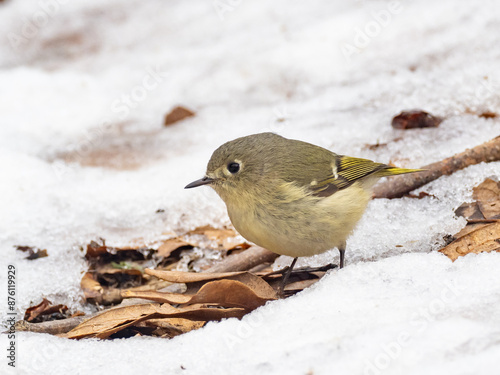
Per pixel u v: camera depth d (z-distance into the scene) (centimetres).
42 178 1170
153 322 758
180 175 1162
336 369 573
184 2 1911
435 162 984
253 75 1512
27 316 832
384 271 741
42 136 1400
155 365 652
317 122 1259
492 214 877
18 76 1627
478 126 1108
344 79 1410
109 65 1680
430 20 1483
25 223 1035
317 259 891
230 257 896
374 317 646
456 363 546
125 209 1074
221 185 827
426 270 734
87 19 1898
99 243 979
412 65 1369
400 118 1157
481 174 953
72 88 1583
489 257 733
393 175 901
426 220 891
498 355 541
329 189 810
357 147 1134
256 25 1711
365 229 902
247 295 732
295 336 643
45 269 921
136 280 925
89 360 673
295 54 1531
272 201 798
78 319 779
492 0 1468
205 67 1584
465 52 1342
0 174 1159
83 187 1151
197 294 735
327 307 689
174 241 991
